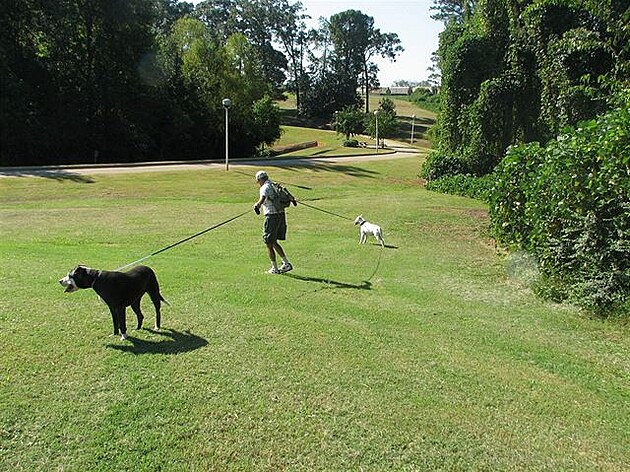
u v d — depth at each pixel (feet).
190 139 144.66
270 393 14.51
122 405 13.51
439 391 15.29
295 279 26.71
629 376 17.40
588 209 25.66
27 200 58.34
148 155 138.10
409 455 12.23
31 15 117.60
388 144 203.62
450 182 78.07
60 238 37.01
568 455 12.64
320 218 50.55
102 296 16.78
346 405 14.15
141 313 18.38
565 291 25.82
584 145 26.58
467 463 12.08
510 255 34.94
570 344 20.12
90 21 124.36
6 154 115.24
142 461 11.55
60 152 124.06
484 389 15.64
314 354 17.11
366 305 22.93
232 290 23.24
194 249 34.71
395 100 359.05
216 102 152.76
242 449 12.14
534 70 81.76
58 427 12.51
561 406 14.99
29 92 116.47
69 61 125.90
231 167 96.73
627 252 23.79
